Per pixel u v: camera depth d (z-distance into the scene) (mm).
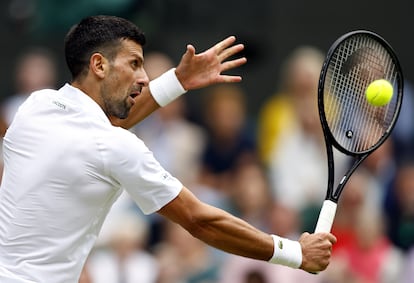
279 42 42094
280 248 21641
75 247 21297
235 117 40219
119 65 21547
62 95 21484
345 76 23984
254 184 36688
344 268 35156
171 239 35406
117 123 24328
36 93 21891
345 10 42094
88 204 21109
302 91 39281
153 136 38719
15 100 39625
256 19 42188
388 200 37969
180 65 24219
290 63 41906
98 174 20953
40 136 21234
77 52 21594
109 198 21359
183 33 41750
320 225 22703
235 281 34156
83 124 21094
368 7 42094
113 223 36031
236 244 21484
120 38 21562
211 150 39750
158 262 35531
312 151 38531
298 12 42125
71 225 21141
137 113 24406
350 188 36094
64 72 42281
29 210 21109
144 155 20938
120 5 40500
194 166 39125
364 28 42094
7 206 21406
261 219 36344
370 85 23766
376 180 38156
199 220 21250
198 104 41406
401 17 42062
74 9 41156
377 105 23766
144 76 21781
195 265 35031
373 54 23953
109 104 21641
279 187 38250
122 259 35281
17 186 21281
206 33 41906
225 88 41562
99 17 21734
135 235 35469
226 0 42094
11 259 21203
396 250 36594
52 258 21141
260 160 39688
